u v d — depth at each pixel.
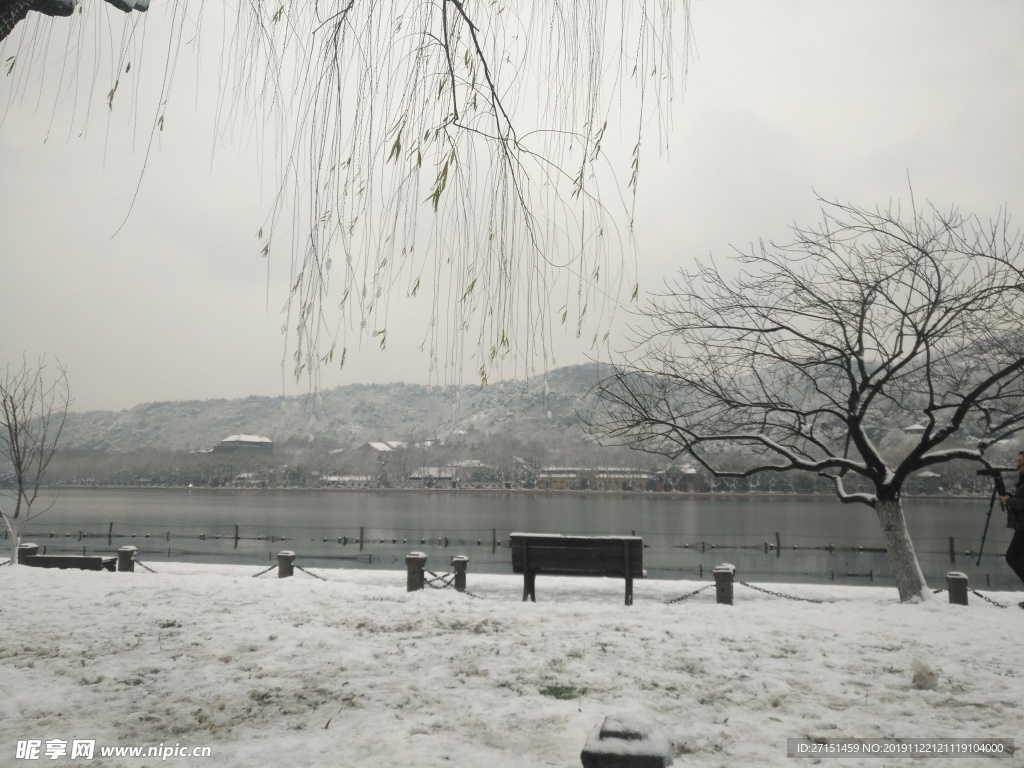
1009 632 7.23
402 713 4.69
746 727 4.50
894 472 11.30
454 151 4.37
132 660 5.84
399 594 9.11
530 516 83.94
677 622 7.54
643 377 13.41
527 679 5.45
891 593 11.87
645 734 3.34
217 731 4.38
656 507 108.44
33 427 18.44
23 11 4.10
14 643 6.33
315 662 5.85
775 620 7.77
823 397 13.55
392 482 134.38
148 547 32.97
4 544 31.30
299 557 28.42
